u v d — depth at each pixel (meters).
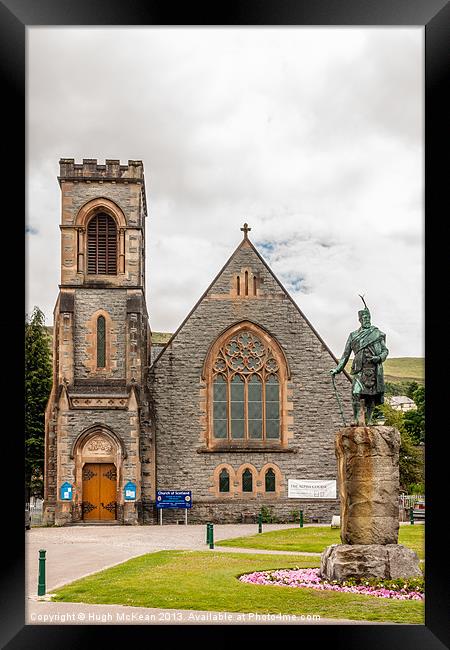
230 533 46.56
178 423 56.38
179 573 28.11
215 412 56.84
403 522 50.41
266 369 57.41
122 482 53.41
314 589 24.61
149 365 60.00
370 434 26.08
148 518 54.62
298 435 56.78
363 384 26.73
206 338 57.31
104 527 51.75
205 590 24.66
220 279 57.97
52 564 31.98
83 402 54.00
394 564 25.55
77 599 23.56
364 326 27.22
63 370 54.69
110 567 30.41
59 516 52.75
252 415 57.03
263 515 55.53
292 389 57.12
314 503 56.19
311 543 39.62
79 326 55.69
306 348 57.59
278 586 25.22
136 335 55.50
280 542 40.22
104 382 55.12
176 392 56.69
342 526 26.61
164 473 55.84
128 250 56.59
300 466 56.50
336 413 57.16
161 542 41.12
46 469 54.78
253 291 58.03
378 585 24.75
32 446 70.06
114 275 56.41
